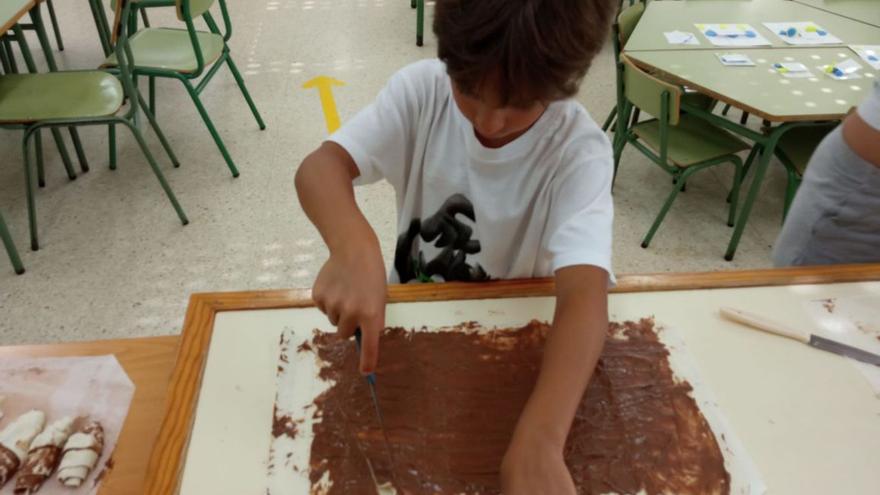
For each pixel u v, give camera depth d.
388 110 0.83
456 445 0.65
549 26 0.51
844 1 2.44
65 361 0.75
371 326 0.61
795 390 0.71
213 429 0.65
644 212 2.22
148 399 0.72
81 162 2.26
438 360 0.73
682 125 2.12
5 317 1.73
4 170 2.29
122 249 1.96
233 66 2.37
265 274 1.90
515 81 0.54
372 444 0.65
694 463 0.64
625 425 0.67
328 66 2.99
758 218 2.21
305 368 0.71
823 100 1.76
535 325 0.77
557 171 0.78
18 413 0.70
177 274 1.89
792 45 2.07
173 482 0.61
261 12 3.50
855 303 0.82
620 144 2.20
